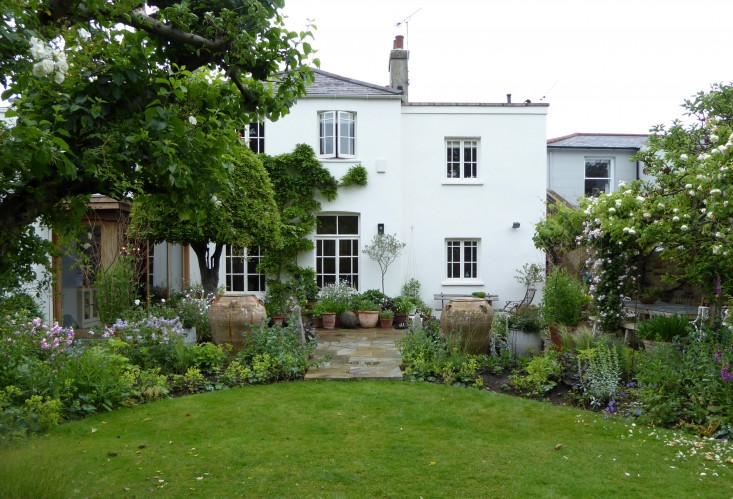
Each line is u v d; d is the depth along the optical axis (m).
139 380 6.59
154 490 3.86
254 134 14.19
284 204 14.02
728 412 5.12
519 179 14.68
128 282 9.57
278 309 12.50
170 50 3.75
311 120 14.07
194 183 3.47
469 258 14.88
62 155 2.60
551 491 3.86
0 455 3.43
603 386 6.00
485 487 3.93
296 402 6.09
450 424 5.36
